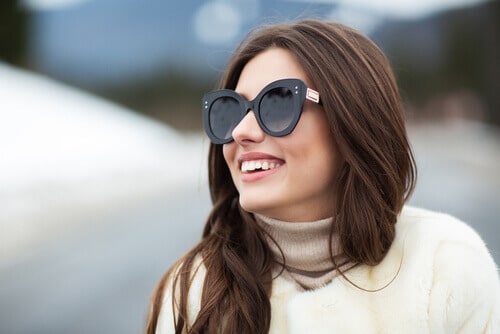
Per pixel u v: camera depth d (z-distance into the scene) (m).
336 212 1.30
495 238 6.84
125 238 7.89
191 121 61.53
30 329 4.27
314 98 1.26
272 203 1.27
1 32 44.53
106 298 5.03
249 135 1.27
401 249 1.29
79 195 11.48
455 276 1.22
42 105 21.94
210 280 1.29
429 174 18.12
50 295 5.21
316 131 1.27
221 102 1.34
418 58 75.31
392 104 1.36
